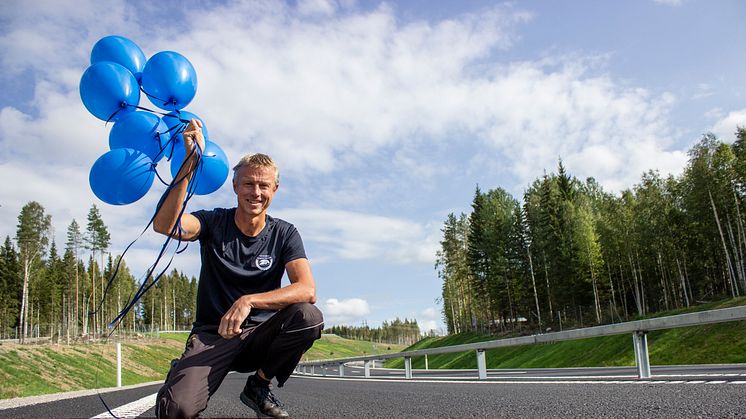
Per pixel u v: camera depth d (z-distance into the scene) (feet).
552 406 11.21
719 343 55.21
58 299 212.02
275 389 28.40
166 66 10.02
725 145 121.60
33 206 185.16
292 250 9.46
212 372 8.30
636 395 12.26
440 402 14.05
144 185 9.32
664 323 17.25
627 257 144.05
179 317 403.75
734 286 118.32
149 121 9.52
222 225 9.34
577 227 143.23
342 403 15.64
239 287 9.18
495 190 196.34
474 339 179.11
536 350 107.04
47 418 12.78
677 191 138.82
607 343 78.48
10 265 220.64
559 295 153.07
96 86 9.67
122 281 228.63
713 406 9.21
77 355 120.16
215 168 10.14
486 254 175.42
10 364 92.12
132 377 125.29
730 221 127.85
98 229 204.85
